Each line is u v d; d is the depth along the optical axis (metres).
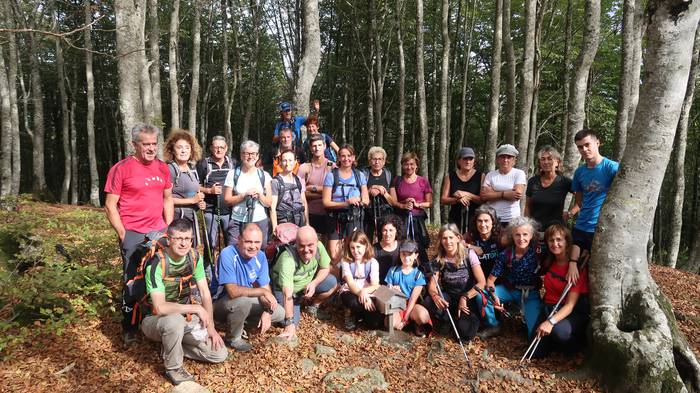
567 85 10.93
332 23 22.44
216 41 22.92
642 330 3.59
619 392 3.52
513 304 4.59
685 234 22.16
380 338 4.32
